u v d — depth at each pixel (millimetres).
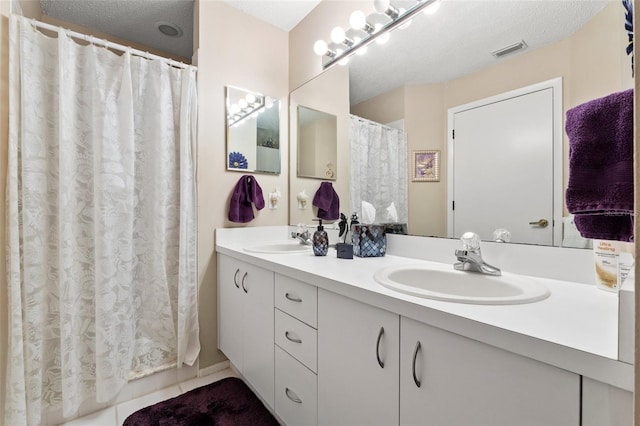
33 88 1350
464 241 1102
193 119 1800
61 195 1377
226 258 1810
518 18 1096
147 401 1616
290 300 1248
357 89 1720
